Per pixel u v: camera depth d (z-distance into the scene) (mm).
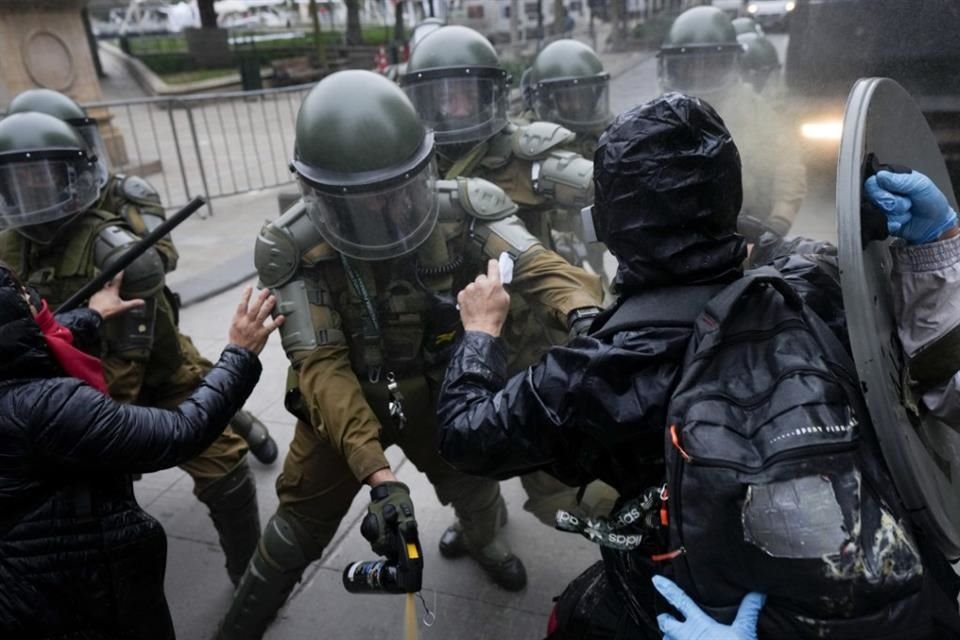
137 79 20969
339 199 1775
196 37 22328
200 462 2545
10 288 1502
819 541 953
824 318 1258
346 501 2141
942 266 1194
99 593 1629
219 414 1716
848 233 1073
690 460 1021
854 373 1106
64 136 2391
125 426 1544
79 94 9570
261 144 12047
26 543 1533
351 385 1884
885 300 1237
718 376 1074
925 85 3086
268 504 3230
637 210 1150
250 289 1847
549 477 2543
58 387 1513
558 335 2357
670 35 3297
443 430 1320
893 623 976
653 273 1176
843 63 4004
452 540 2768
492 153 2688
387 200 1799
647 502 1196
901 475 1055
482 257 2051
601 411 1140
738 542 997
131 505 1693
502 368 1430
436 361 2035
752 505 982
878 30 3416
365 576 1687
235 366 1771
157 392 2814
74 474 1577
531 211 2682
